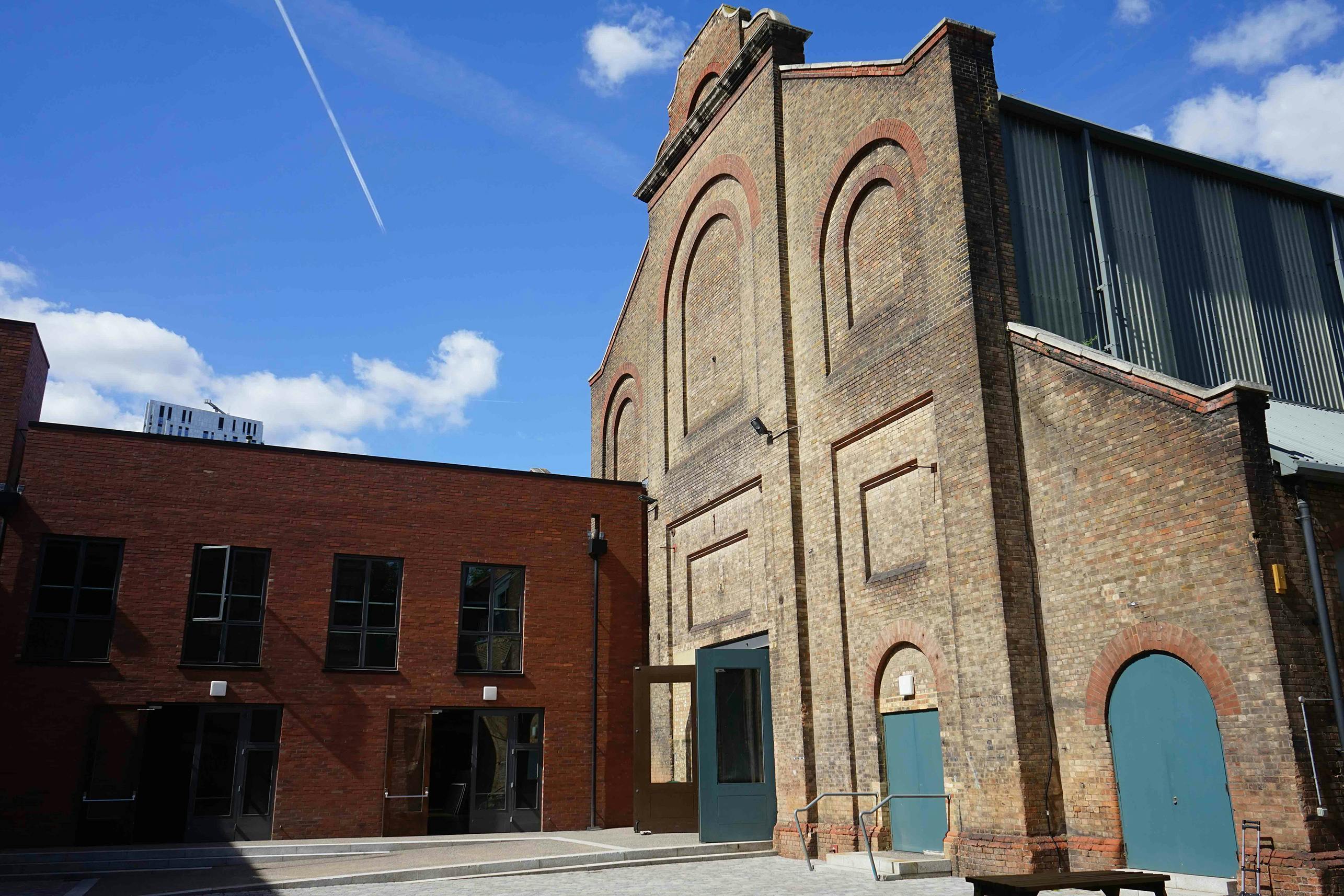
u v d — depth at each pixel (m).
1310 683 10.17
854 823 15.51
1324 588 10.57
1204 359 15.88
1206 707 10.88
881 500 15.85
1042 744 12.46
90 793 17.67
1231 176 17.47
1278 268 17.47
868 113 16.80
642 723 19.66
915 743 14.68
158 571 19.03
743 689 17.92
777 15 19.95
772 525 18.17
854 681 15.98
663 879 13.70
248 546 19.83
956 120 14.65
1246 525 10.50
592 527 22.94
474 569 21.70
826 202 17.80
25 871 15.41
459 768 20.59
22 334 19.06
